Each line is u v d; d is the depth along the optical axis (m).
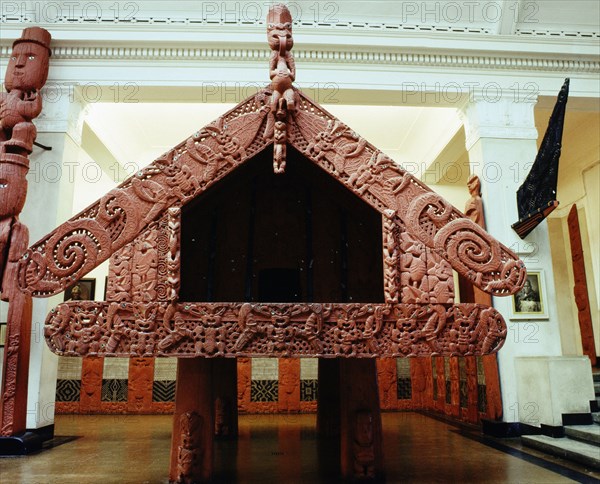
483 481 3.39
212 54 6.84
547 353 6.38
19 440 4.97
